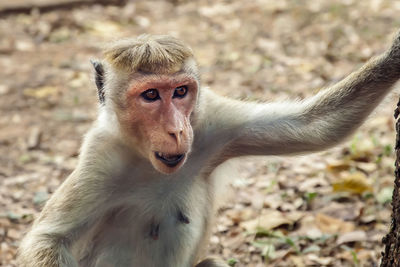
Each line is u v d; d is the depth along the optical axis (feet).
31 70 57.21
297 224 33.91
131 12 69.10
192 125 24.32
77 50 60.90
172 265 25.86
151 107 22.93
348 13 63.77
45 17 67.51
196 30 64.18
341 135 25.23
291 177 38.27
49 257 23.98
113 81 23.77
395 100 44.68
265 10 67.46
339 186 35.55
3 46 61.77
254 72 53.62
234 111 25.85
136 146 23.85
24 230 35.55
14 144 45.75
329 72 51.70
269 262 31.45
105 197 24.88
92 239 25.96
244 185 37.68
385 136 41.09
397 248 22.25
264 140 25.94
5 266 32.48
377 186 35.78
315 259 30.99
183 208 25.62
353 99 24.79
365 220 33.24
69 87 54.03
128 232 25.70
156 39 23.85
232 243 33.19
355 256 29.58
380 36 57.52
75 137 46.32
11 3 68.95
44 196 38.75
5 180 41.29
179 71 22.93
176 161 23.00
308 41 58.80
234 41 60.70
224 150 26.25
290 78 51.80
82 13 68.59
